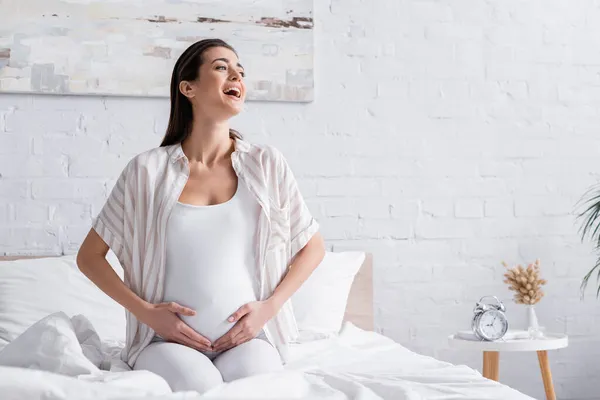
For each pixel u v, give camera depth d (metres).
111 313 2.63
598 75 3.51
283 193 2.12
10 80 2.96
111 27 3.05
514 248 3.41
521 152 3.44
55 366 1.66
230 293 1.92
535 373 3.41
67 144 3.04
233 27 3.16
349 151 3.28
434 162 3.36
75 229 3.04
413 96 3.35
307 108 3.25
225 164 2.09
